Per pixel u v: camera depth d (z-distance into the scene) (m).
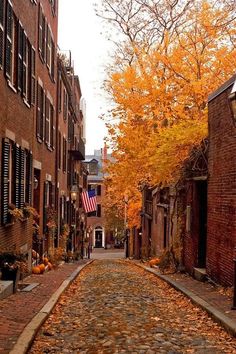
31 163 18.48
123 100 24.34
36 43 19.61
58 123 28.86
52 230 24.78
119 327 9.08
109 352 7.38
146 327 9.14
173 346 7.79
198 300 11.73
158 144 19.12
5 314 9.59
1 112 13.12
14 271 12.79
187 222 18.14
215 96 14.44
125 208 53.53
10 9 13.79
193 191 17.73
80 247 51.56
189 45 21.05
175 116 21.83
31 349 7.55
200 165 17.23
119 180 27.64
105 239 82.75
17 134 15.55
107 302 12.12
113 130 26.94
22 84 15.81
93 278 19.27
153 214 32.44
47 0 23.09
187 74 21.17
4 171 13.33
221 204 13.88
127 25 26.23
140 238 42.44
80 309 11.27
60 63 28.42
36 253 20.42
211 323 9.66
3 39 12.99
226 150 13.43
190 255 18.22
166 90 22.42
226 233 13.33
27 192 17.95
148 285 16.53
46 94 23.22
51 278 17.52
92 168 83.06
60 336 8.46
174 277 17.70
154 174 20.86
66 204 35.62
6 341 7.48
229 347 7.82
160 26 25.73
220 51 20.48
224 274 13.51
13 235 14.95
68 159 37.28
